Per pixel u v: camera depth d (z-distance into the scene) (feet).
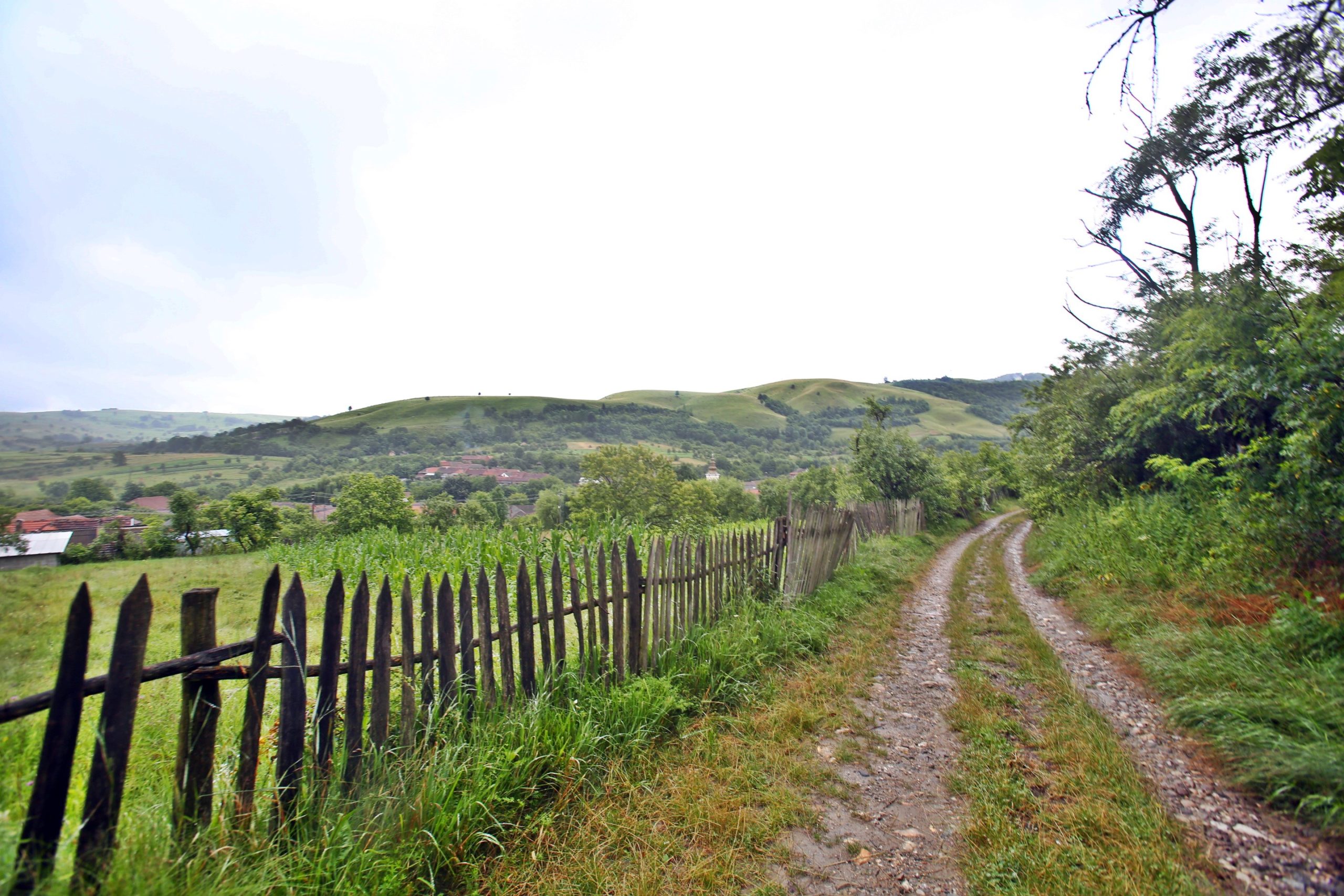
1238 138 23.88
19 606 20.79
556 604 12.91
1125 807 10.09
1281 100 21.80
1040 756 12.30
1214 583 20.48
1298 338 19.02
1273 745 10.98
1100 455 41.68
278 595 8.07
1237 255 28.30
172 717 11.64
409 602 9.65
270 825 7.89
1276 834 9.32
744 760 11.98
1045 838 9.37
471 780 9.46
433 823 8.57
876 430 73.36
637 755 11.67
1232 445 30.40
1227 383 23.97
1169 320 36.81
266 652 7.89
